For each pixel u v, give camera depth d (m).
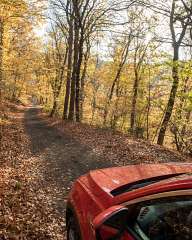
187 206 2.99
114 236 3.37
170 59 22.97
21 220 7.65
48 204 9.13
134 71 42.12
